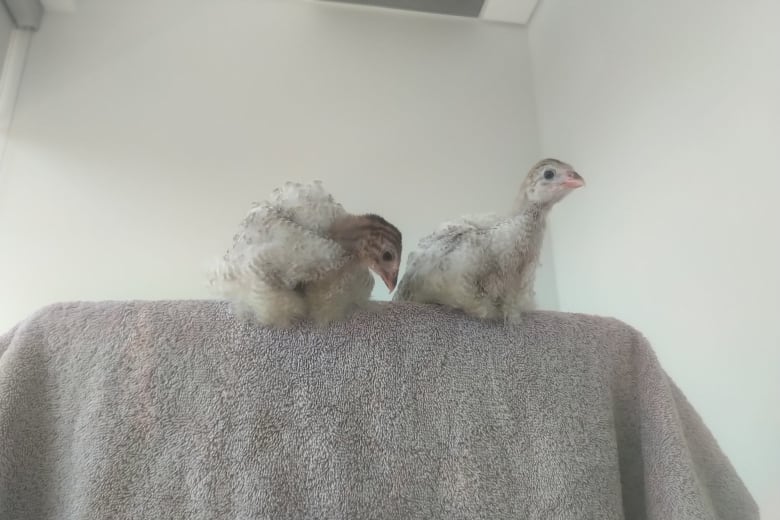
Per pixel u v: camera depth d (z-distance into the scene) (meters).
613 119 1.05
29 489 0.53
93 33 1.21
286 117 1.22
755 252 0.70
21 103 1.12
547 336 0.66
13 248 1.02
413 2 1.33
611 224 1.03
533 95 1.37
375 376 0.60
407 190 1.22
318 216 0.62
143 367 0.57
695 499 0.57
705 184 0.80
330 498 0.54
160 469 0.53
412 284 0.71
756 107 0.72
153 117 1.17
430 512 0.55
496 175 1.27
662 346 0.87
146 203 1.10
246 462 0.54
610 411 0.64
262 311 0.59
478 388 0.61
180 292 1.05
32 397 0.56
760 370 0.68
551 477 0.59
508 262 0.65
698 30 0.84
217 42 1.26
